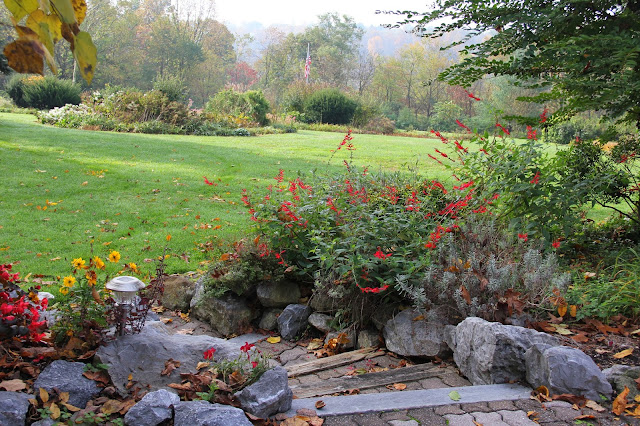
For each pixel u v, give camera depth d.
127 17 61.06
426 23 5.40
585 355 2.80
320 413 2.61
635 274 4.13
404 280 3.83
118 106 19.58
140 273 5.40
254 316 4.66
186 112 19.81
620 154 5.59
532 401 2.64
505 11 5.22
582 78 4.85
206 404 2.46
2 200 7.90
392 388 3.12
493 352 2.95
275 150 15.16
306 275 4.68
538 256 3.97
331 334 4.20
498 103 40.91
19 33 0.98
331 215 4.71
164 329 3.54
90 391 2.61
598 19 5.11
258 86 70.69
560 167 5.25
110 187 9.16
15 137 13.45
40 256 5.74
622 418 2.43
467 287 3.63
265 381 2.72
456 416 2.52
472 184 5.08
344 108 29.88
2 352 2.78
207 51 65.31
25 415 2.29
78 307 3.20
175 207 8.12
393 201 4.82
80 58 0.99
